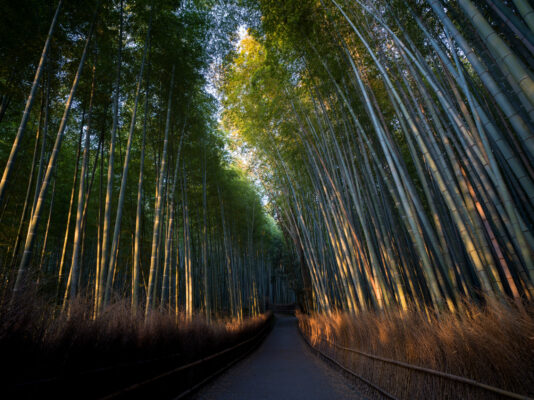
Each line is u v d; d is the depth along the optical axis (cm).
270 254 2700
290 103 708
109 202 468
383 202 521
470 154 255
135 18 584
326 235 927
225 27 675
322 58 494
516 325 165
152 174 920
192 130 834
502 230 258
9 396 152
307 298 1301
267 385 449
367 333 403
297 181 980
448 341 214
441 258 293
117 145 856
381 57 413
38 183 505
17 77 519
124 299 353
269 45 536
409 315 310
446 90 371
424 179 349
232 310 1224
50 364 179
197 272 1258
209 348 514
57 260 896
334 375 516
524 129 182
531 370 151
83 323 229
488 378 178
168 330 372
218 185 1145
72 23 509
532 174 272
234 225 1463
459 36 216
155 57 652
